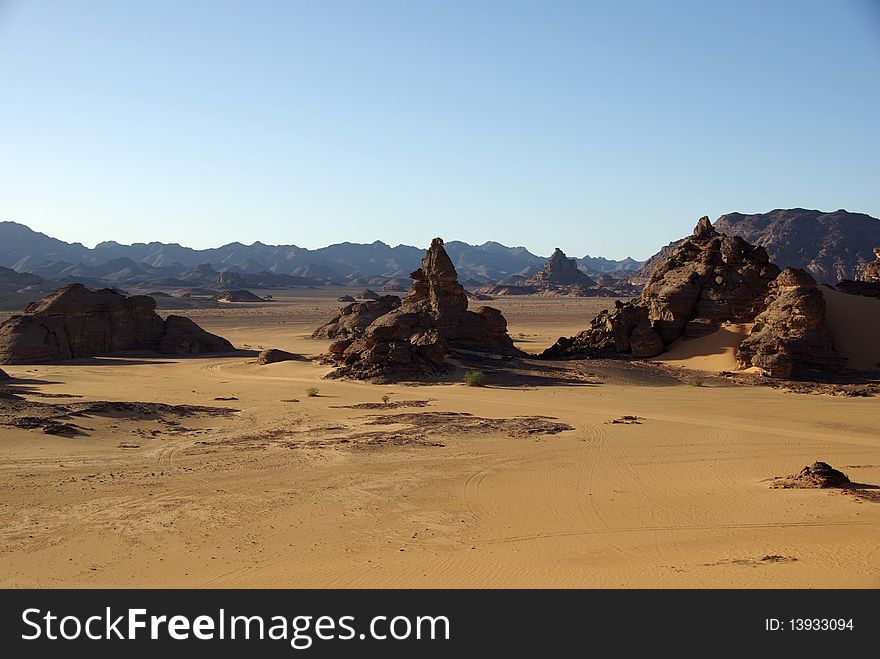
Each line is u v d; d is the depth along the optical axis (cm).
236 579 1936
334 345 7694
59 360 8331
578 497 2845
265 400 5562
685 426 4575
